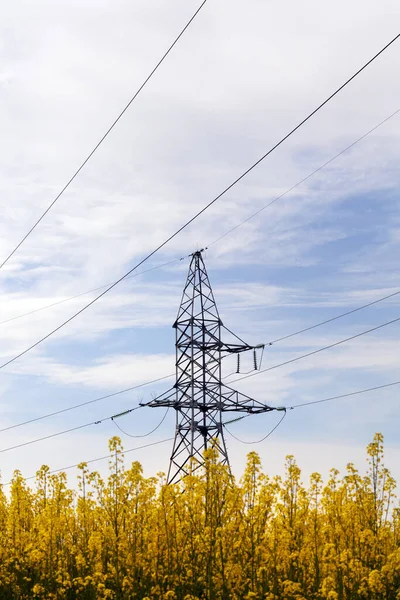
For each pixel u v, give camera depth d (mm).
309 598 15000
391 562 14461
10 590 18281
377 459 17859
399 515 18562
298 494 17812
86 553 19000
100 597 16438
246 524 15523
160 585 16297
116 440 17891
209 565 15125
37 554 18422
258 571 14945
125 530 17422
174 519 16750
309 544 16766
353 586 14781
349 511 17297
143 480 17719
